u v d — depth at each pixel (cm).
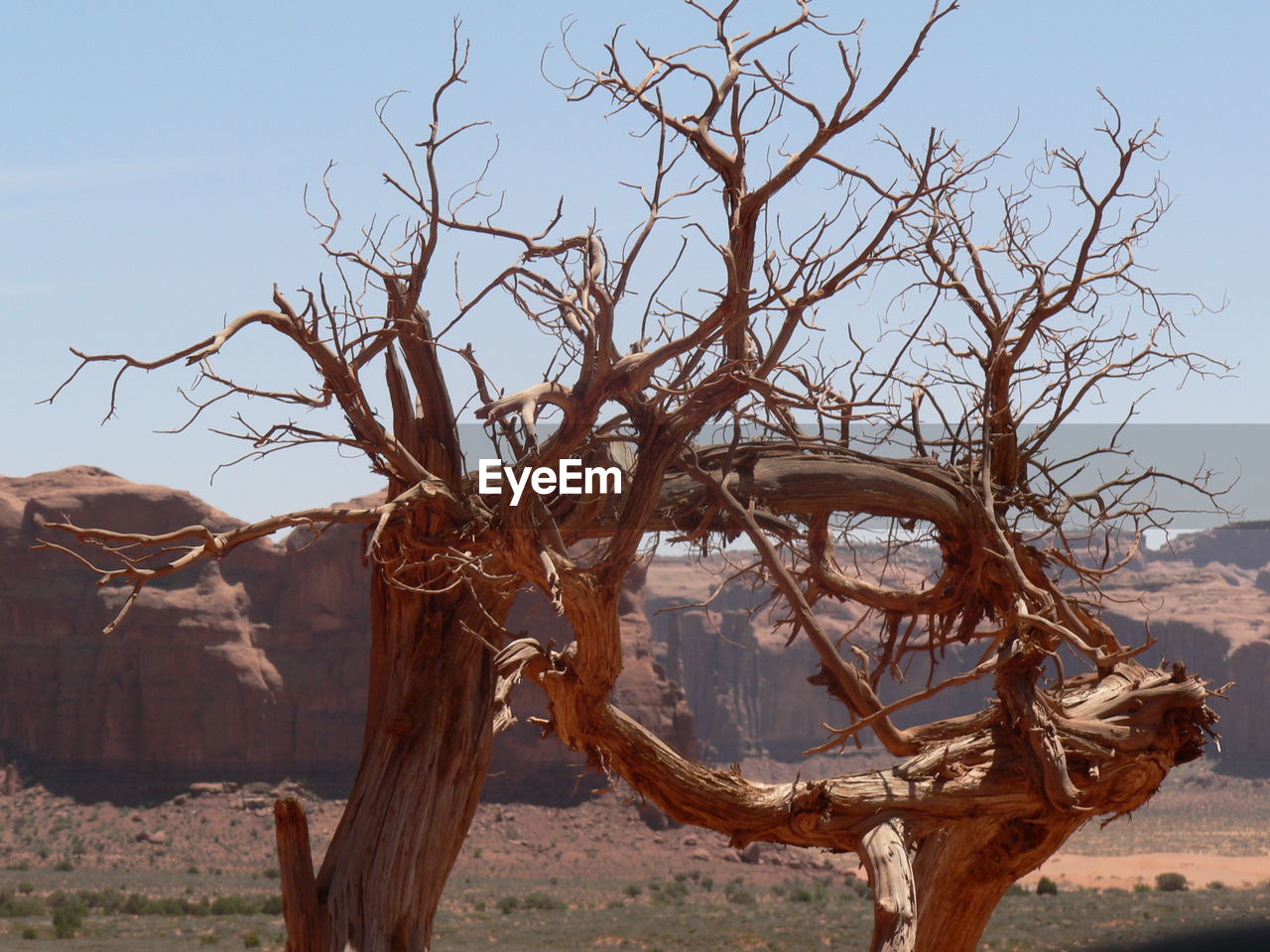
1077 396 1374
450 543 1159
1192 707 1287
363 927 1148
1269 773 14975
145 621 10125
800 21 1245
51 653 10106
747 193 1211
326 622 10425
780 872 8775
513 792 9462
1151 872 9381
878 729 1273
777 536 1365
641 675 10250
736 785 1202
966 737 1255
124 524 10450
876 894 1116
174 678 10012
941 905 1302
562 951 4834
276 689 10150
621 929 5600
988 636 1331
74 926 5516
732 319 1155
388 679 1235
